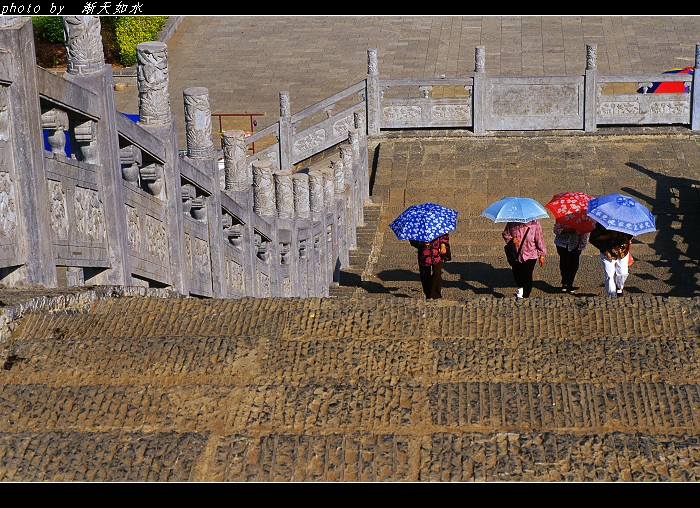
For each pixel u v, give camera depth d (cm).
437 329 630
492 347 579
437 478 455
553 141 2291
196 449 472
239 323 648
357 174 1908
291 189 1328
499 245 1817
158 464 464
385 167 2209
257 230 1196
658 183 2102
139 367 561
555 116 2319
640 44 3322
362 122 2347
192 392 520
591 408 505
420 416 503
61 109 745
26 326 627
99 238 815
